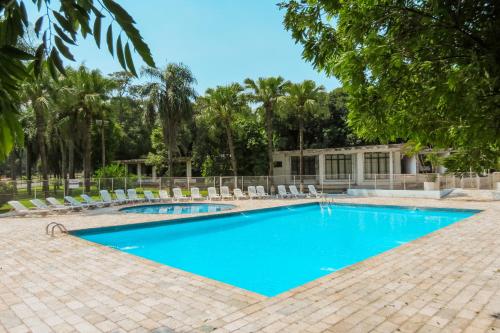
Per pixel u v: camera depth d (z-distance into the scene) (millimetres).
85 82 24203
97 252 8461
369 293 5355
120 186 24547
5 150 1396
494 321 4336
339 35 2609
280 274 8852
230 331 4152
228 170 32812
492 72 1806
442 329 4137
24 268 7086
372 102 2451
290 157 33062
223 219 15930
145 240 12984
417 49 1996
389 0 2037
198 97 26516
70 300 5281
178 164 38188
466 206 17406
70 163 27359
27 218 14789
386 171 30484
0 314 4805
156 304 5055
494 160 2443
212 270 9211
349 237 13188
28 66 1402
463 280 5969
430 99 2084
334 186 29562
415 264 6980
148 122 25578
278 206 18859
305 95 26359
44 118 22859
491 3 1893
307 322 4363
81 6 1324
